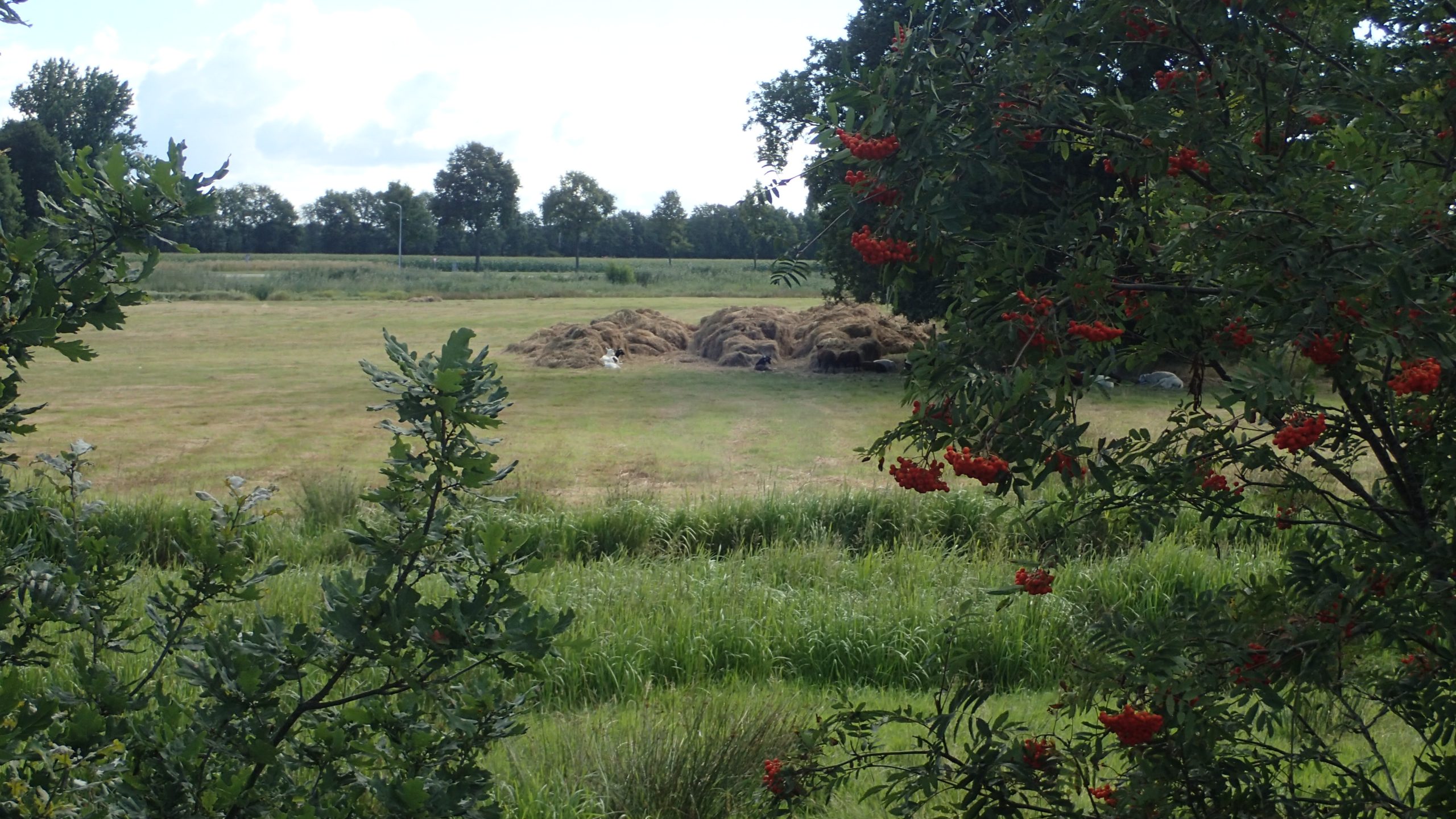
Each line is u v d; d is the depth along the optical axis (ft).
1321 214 8.68
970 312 9.95
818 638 24.72
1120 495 11.50
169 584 10.21
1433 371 8.06
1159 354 10.52
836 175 11.62
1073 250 10.05
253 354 102.83
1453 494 10.00
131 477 48.88
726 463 53.16
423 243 426.51
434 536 8.55
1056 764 10.27
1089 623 10.52
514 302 178.29
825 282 229.25
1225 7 10.19
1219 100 10.30
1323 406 8.70
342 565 31.63
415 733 8.07
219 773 8.34
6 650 8.87
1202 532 31.55
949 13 10.41
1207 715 9.53
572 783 17.57
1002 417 9.25
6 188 192.03
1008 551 31.81
